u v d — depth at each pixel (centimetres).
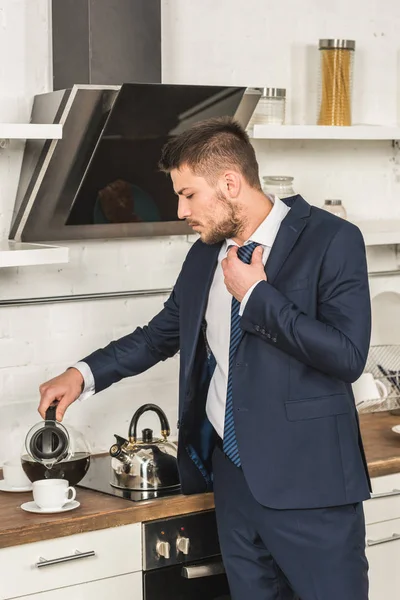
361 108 402
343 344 239
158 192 325
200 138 253
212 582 295
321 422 250
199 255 278
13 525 262
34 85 321
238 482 263
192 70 355
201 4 355
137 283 352
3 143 317
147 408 304
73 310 339
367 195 405
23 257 288
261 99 349
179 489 296
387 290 412
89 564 273
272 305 242
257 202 259
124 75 306
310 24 382
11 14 316
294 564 254
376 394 376
